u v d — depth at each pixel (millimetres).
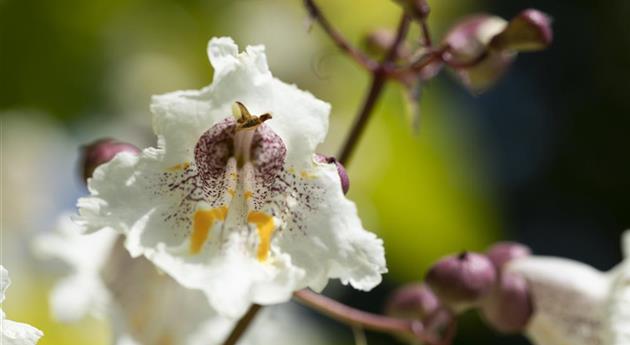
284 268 353
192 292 401
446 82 731
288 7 514
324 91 508
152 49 507
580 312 409
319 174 358
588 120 855
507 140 824
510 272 414
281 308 475
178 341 400
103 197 351
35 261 481
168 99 356
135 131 505
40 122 502
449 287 394
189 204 357
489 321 413
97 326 476
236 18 511
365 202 492
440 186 496
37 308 476
